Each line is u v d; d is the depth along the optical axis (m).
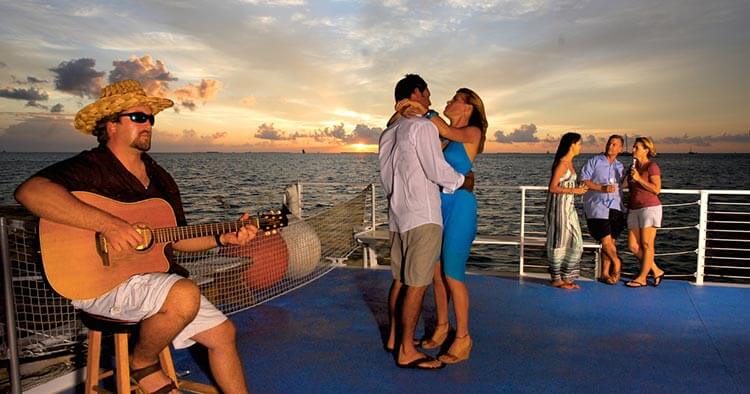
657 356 3.80
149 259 2.57
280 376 3.51
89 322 2.54
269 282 5.31
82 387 3.33
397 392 3.26
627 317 4.65
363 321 4.62
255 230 2.89
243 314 4.81
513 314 4.75
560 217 5.48
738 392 3.24
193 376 3.49
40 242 2.25
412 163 3.33
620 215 5.69
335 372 3.56
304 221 6.18
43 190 2.19
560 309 4.88
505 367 3.62
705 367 3.60
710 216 27.83
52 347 3.89
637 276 5.79
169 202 2.81
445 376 3.49
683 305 4.97
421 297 3.50
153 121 2.63
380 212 19.62
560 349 3.94
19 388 2.87
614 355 3.82
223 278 4.98
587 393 3.23
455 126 3.74
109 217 2.27
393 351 3.90
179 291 2.33
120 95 2.48
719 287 5.56
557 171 5.42
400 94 3.56
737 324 4.45
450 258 3.61
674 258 17.56
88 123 2.51
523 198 6.29
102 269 2.39
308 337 4.23
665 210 31.31
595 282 5.82
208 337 2.52
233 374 2.59
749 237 20.50
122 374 2.54
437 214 3.39
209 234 2.78
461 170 3.61
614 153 5.61
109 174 2.50
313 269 5.96
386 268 6.59
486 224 22.59
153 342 2.38
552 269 5.62
